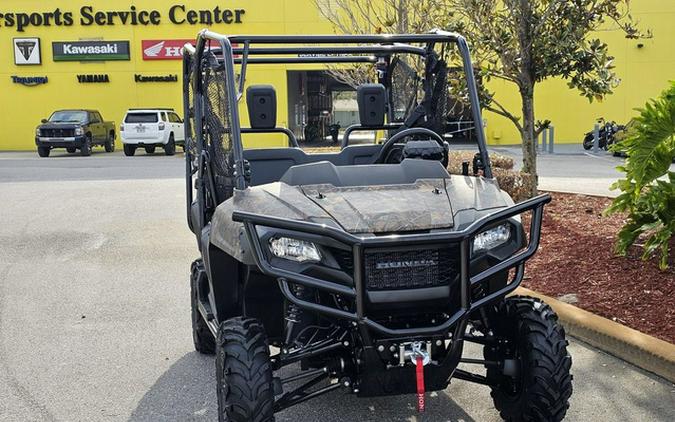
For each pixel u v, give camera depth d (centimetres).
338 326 392
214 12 3294
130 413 483
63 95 3431
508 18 941
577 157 2377
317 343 392
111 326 666
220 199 484
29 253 972
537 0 931
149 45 3359
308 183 422
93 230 1121
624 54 3111
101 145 3070
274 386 373
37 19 3378
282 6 3241
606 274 677
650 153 636
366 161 515
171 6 3316
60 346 614
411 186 424
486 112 3145
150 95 3403
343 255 362
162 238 1055
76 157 2795
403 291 361
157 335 639
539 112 3200
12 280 834
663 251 634
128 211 1292
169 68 3378
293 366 551
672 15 3052
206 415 478
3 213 1283
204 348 578
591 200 1091
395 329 360
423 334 357
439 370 378
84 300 751
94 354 594
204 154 506
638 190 641
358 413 468
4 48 3409
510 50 944
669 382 506
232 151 427
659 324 565
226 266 435
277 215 373
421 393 351
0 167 2242
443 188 421
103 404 498
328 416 464
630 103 3148
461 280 361
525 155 1008
